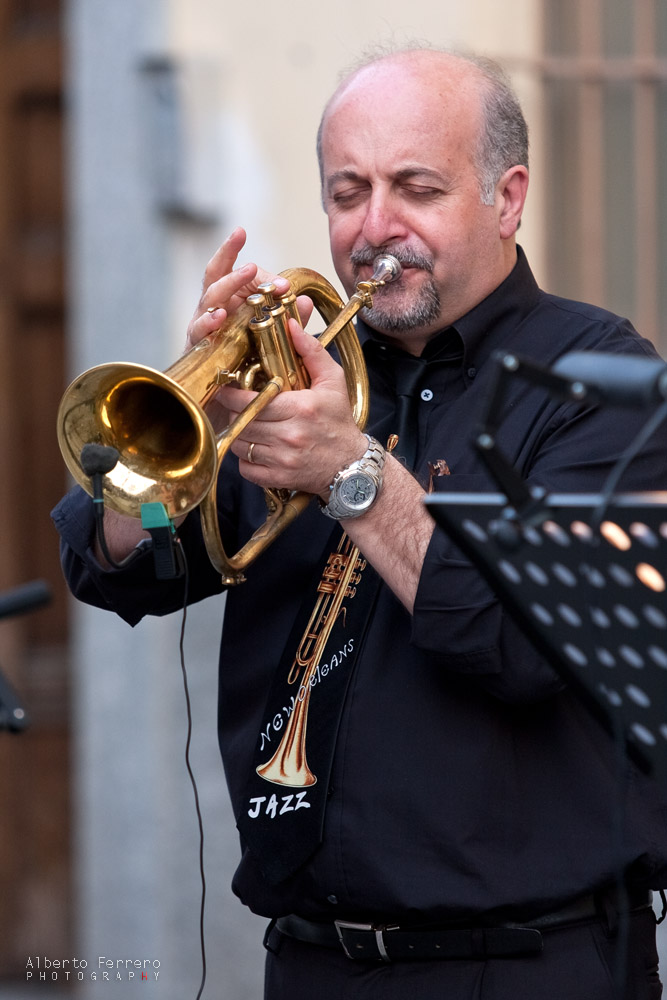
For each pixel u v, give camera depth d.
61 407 6.39
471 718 6.66
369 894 6.62
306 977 7.04
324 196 7.67
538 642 4.94
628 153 12.00
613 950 6.73
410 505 6.54
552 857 6.56
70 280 14.30
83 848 12.62
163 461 6.43
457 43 11.79
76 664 12.78
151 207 12.37
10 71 14.40
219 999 12.17
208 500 6.47
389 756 6.68
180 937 12.28
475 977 6.61
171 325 12.38
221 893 12.21
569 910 6.65
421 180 7.15
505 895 6.48
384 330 7.34
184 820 12.28
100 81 12.51
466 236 7.21
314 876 6.77
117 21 12.42
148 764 12.31
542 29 11.91
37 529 14.40
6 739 14.19
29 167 14.41
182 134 12.12
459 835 6.55
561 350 7.23
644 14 11.92
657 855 6.71
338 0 11.98
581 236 12.05
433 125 7.18
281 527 6.82
